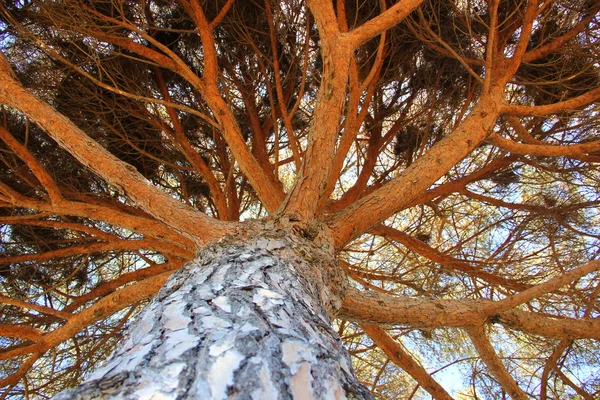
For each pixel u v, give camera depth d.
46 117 2.11
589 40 4.01
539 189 4.57
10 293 4.09
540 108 2.79
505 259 4.19
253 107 4.50
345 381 0.87
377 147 4.36
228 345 0.80
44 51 3.71
